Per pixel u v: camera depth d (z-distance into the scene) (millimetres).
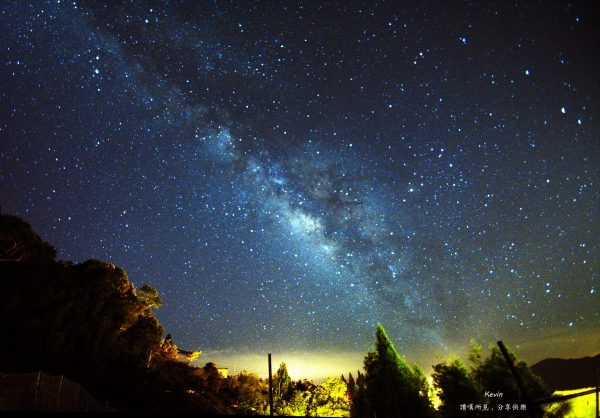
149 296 32719
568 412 12352
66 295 22234
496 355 15078
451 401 15352
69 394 14125
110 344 24750
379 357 18609
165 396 25594
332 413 34594
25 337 17969
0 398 11680
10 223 21172
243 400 37094
